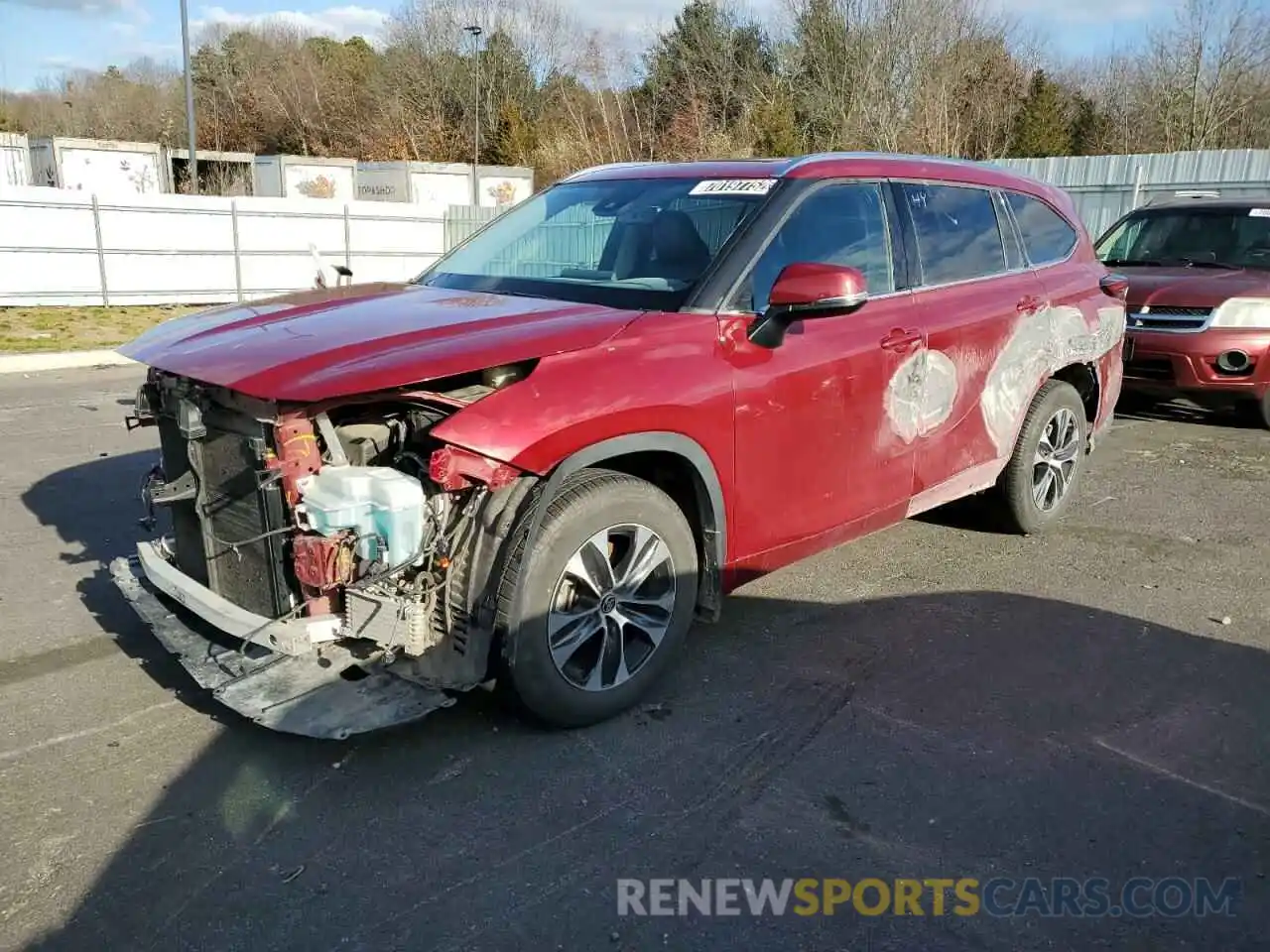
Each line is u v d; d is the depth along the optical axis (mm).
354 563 3150
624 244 4238
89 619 4562
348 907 2719
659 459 3748
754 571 4070
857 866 2912
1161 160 17328
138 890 2775
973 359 4832
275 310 3910
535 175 33531
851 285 3609
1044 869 2912
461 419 3104
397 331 3406
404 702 3232
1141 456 7922
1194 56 34000
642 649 3715
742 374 3738
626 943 2605
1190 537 5863
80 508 6223
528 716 3494
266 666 3436
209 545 3566
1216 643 4418
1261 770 3420
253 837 3008
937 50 30891
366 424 3408
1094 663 4199
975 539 5742
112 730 3596
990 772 3389
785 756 3469
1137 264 9602
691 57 35938
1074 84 40500
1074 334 5520
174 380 3555
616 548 3617
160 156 28375
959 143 31500
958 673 4090
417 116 47938
